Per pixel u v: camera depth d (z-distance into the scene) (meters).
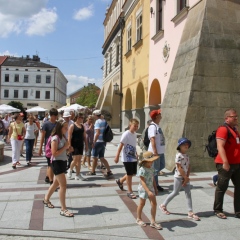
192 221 5.34
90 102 61.06
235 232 4.89
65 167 5.72
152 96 17.91
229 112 5.52
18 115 10.70
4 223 5.20
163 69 15.34
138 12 20.75
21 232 4.83
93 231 4.90
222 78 9.93
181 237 4.69
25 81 75.69
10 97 75.00
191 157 9.18
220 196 5.52
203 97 9.66
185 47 11.02
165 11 15.12
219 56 10.06
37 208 5.98
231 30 10.48
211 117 9.56
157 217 5.52
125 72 24.81
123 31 25.61
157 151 7.16
